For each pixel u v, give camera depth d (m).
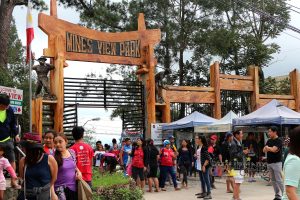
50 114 17.20
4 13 20.02
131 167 14.66
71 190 6.96
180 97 20.75
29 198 5.73
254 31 34.00
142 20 19.97
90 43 18.42
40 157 5.84
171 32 29.70
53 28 17.48
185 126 18.39
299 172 4.04
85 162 7.75
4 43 19.94
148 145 14.58
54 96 17.02
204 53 30.77
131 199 9.29
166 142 15.21
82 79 18.16
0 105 8.49
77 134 7.86
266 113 16.73
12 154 8.67
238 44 30.53
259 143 20.50
